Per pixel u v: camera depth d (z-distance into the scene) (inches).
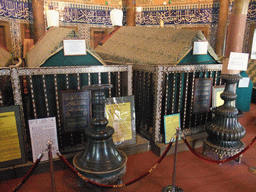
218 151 97.9
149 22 374.6
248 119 169.6
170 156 110.9
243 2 117.0
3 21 262.2
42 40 160.9
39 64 97.7
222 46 321.4
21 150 87.4
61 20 325.4
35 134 87.7
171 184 87.1
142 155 111.3
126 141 108.2
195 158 109.3
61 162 95.0
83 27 345.7
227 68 92.9
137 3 370.0
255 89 228.1
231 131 94.3
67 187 83.8
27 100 142.3
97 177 76.8
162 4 360.2
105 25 363.6
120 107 104.0
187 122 123.1
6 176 86.6
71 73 94.3
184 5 346.9
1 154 84.4
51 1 312.3
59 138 98.0
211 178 91.9
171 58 113.6
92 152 79.7
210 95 123.2
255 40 299.6
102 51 179.6
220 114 96.3
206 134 117.3
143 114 123.7
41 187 83.4
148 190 83.3
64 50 99.4
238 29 120.3
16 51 284.8
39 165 90.7
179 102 114.7
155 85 105.3
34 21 286.0
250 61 249.0
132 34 169.0
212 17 333.4
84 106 97.0
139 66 121.6
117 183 84.4
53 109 96.5
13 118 83.7
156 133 111.1
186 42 114.8
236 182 89.3
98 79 101.6
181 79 111.5
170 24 363.9
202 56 121.2
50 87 93.7
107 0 354.9
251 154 114.5
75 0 330.3
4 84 96.8
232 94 95.2
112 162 79.0
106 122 79.6
